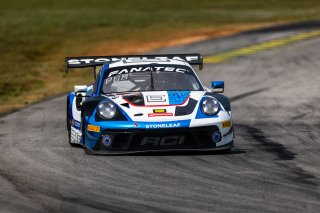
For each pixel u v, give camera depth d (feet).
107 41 440.04
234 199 78.18
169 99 113.19
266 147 118.83
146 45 404.36
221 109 112.06
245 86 221.87
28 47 428.97
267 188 83.97
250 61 294.46
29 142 128.16
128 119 108.68
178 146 108.17
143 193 81.92
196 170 96.78
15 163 104.63
